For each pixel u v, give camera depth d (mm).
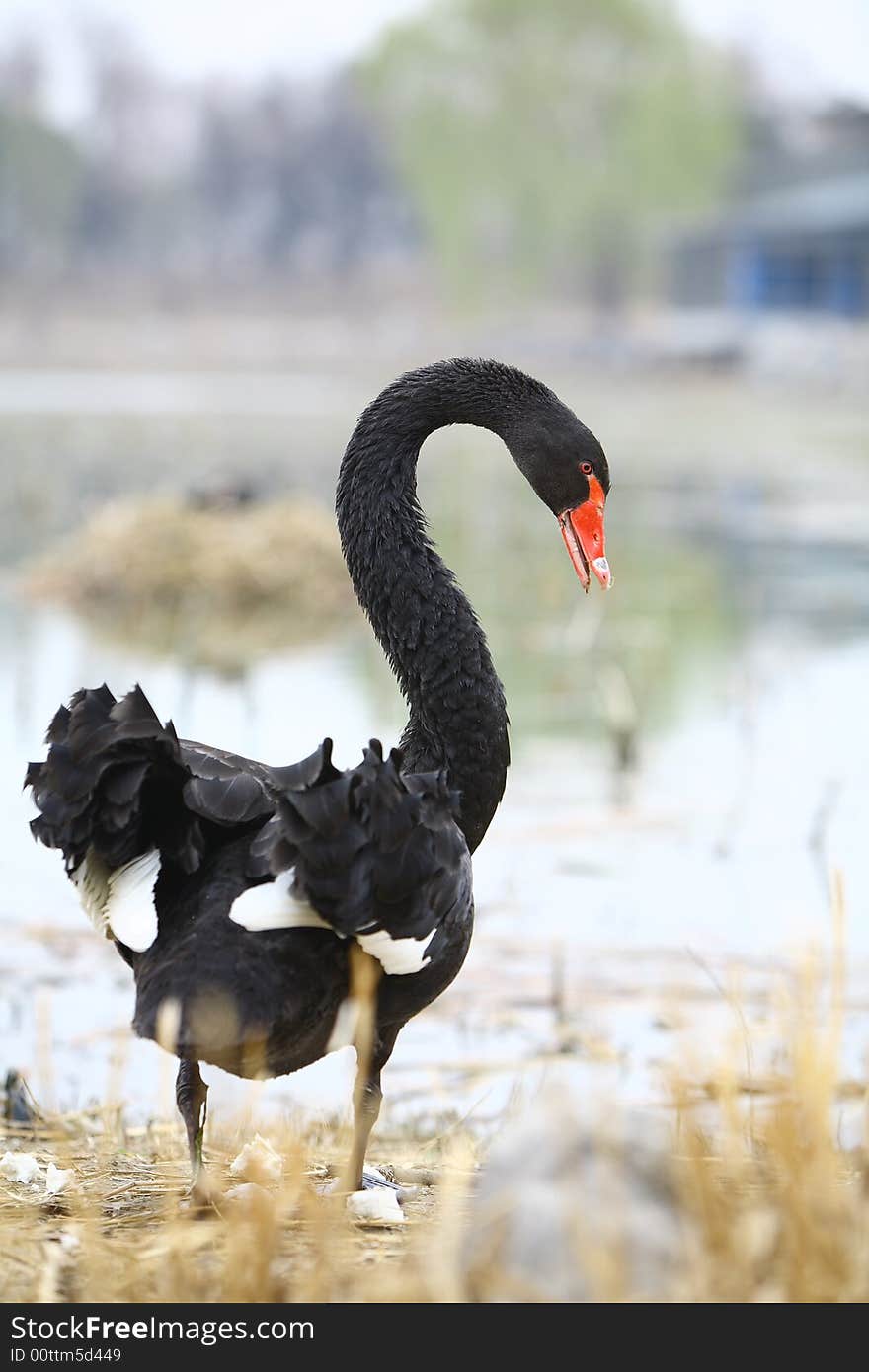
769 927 11328
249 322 143000
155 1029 5109
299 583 24984
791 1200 5109
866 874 12414
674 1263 4848
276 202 178625
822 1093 5531
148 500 27188
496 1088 9078
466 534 33375
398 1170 7164
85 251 170250
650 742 16234
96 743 5535
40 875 12570
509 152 112062
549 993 10305
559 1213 4883
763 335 93000
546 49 111312
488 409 7785
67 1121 8000
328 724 16828
